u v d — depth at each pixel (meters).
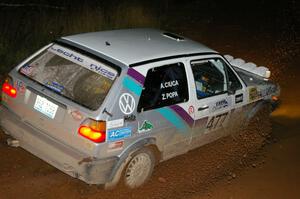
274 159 6.13
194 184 5.32
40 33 8.98
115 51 4.84
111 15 10.77
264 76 7.00
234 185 5.39
